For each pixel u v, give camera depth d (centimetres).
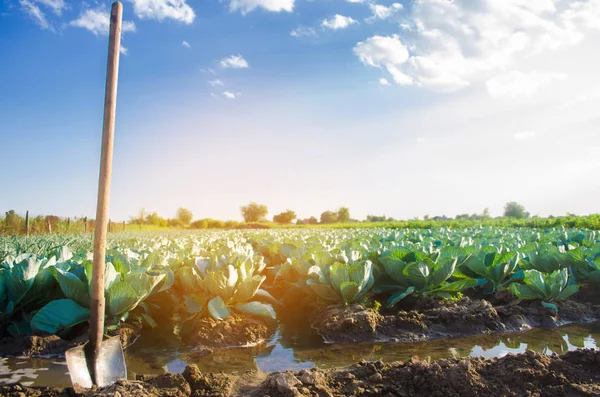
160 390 155
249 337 245
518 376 157
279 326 278
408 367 166
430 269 296
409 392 156
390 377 163
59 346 221
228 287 259
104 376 175
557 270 298
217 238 648
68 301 232
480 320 261
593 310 290
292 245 438
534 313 277
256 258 351
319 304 293
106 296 234
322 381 161
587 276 324
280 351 232
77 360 171
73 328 237
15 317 246
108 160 177
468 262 323
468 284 298
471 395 151
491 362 168
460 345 236
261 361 216
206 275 268
